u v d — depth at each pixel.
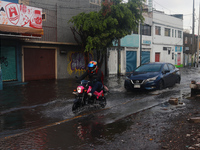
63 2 16.64
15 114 6.52
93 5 18.48
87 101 6.62
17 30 11.82
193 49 39.34
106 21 14.33
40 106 7.54
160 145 3.88
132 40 24.97
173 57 35.41
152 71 11.15
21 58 14.38
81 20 14.61
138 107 7.04
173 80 12.09
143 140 4.14
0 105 7.75
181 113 5.95
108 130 4.78
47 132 4.75
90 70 6.74
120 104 7.60
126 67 24.55
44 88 11.88
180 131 4.53
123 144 3.98
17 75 14.22
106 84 13.68
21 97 9.25
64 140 4.26
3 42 13.30
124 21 15.31
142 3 15.93
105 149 3.80
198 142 3.92
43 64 15.85
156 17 29.81
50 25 15.96
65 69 17.19
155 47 30.06
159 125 4.99
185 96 8.63
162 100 8.08
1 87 11.38
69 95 9.73
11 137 4.48
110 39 15.23
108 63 21.47
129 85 10.45
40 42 15.00
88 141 4.18
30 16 12.46
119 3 15.20
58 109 7.03
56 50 16.47
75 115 6.19
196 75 19.77
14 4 11.63
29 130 4.99
